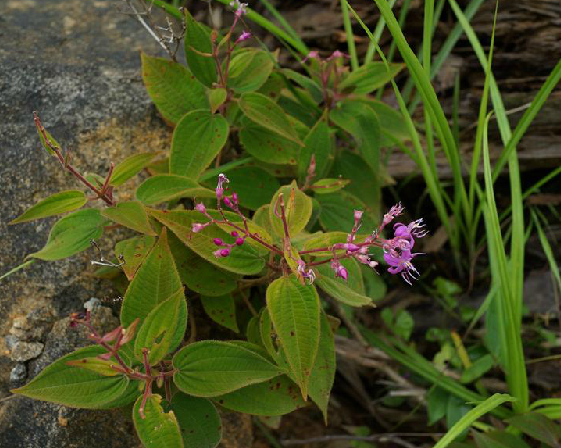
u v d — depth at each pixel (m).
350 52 0.90
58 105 0.80
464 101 0.93
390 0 0.85
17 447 0.68
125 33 0.90
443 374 0.84
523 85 0.93
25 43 0.87
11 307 0.72
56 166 0.76
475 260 0.92
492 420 0.83
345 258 0.65
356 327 0.86
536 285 0.90
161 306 0.61
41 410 0.69
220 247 0.65
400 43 0.75
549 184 0.93
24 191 0.75
